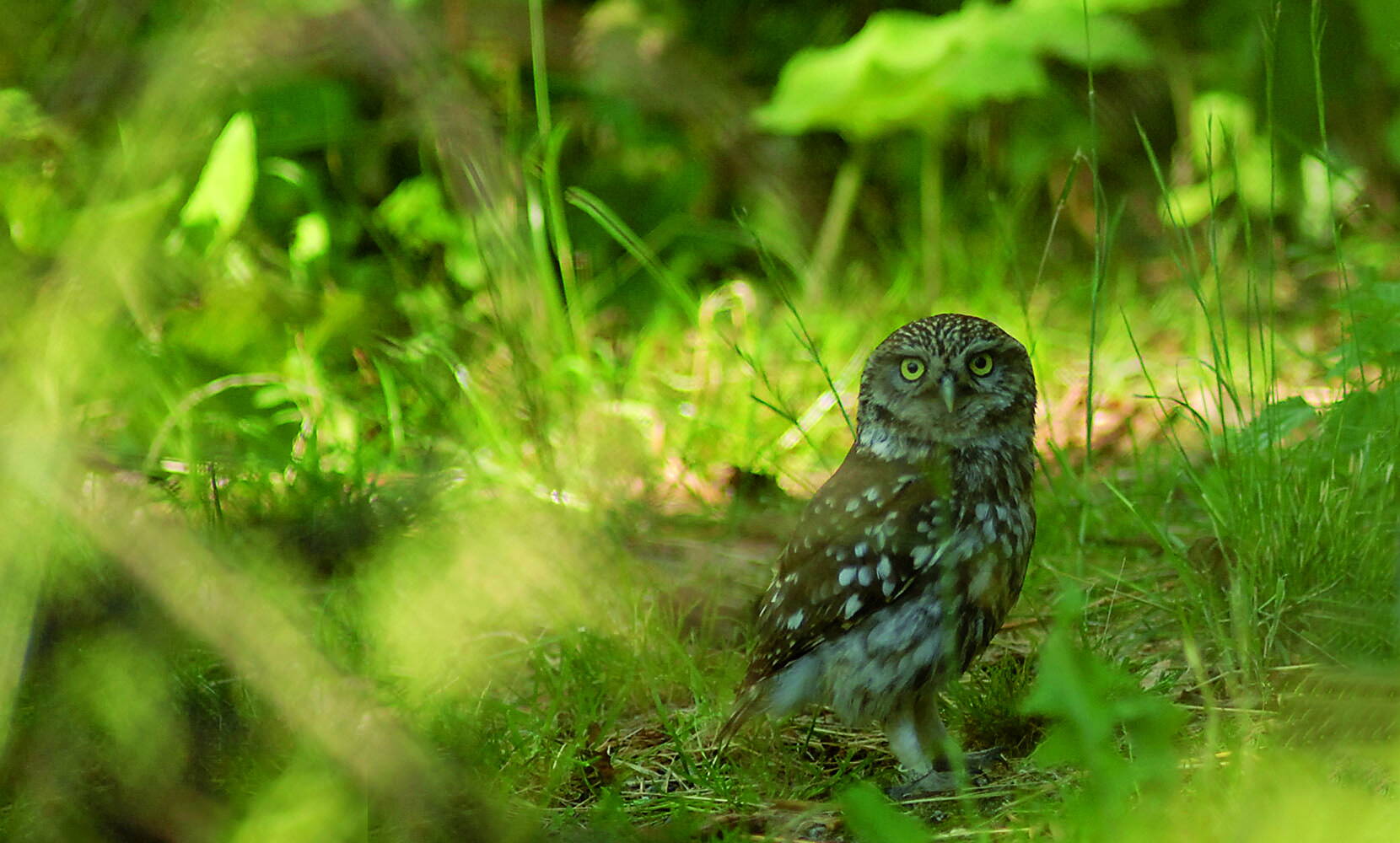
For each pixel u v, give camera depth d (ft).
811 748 24.32
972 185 48.80
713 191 48.75
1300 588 23.89
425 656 20.10
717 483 34.71
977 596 23.00
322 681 15.19
